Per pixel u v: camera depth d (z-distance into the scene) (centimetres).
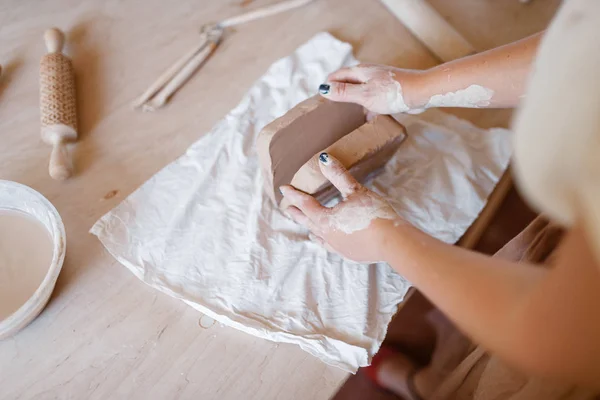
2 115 91
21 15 104
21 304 72
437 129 95
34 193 76
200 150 90
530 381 60
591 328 34
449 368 105
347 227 65
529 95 34
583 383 38
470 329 45
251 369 71
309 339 71
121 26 105
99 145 90
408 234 59
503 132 95
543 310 36
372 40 107
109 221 80
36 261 76
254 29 107
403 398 118
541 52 34
